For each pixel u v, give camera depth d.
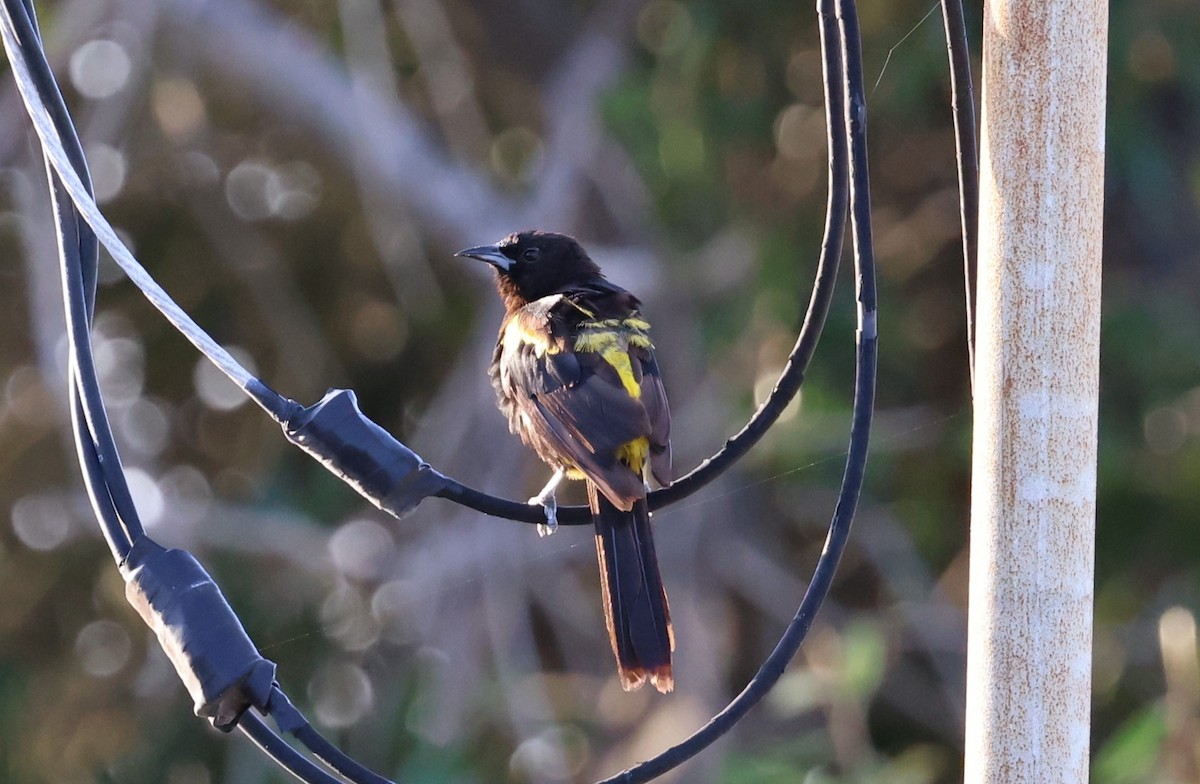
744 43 15.85
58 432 16.34
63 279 6.54
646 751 15.08
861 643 13.55
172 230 17.00
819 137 15.76
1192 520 15.37
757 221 15.87
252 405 17.02
